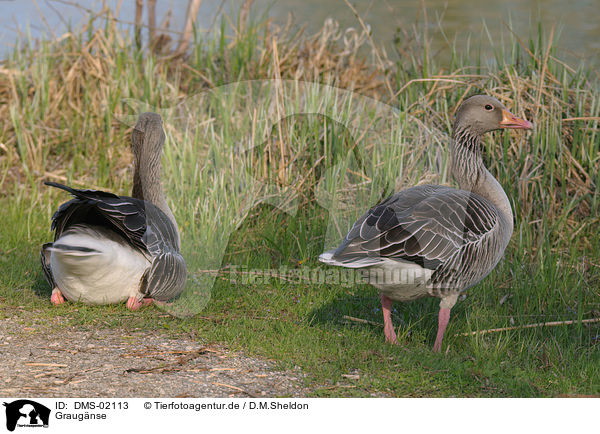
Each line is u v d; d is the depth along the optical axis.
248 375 6.93
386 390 6.77
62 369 6.80
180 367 7.02
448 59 15.41
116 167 13.86
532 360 7.75
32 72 15.19
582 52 15.96
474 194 8.30
